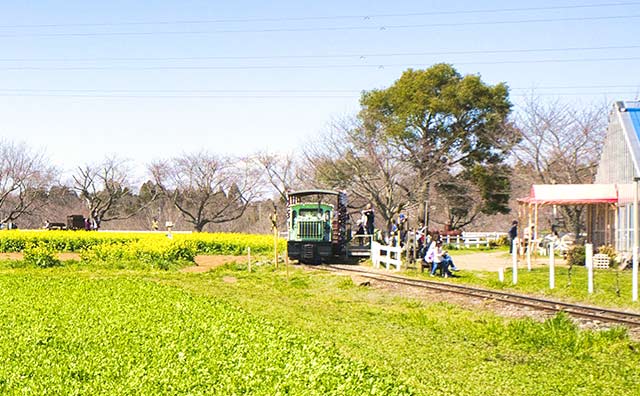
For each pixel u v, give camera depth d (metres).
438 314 17.92
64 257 33.38
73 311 14.57
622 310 18.33
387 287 23.66
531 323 15.01
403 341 13.84
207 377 8.84
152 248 30.70
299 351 10.02
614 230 32.84
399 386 8.49
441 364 11.91
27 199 68.69
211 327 12.22
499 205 52.94
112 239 38.62
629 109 31.64
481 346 13.68
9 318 13.62
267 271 28.88
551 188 33.06
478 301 20.19
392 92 50.09
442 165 49.72
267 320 14.05
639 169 28.53
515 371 11.60
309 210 32.34
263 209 69.00
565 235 39.94
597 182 37.75
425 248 30.34
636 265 19.69
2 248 36.69
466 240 48.38
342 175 49.84
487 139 49.09
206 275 27.05
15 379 8.84
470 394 9.96
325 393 7.91
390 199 47.12
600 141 43.94
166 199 71.94
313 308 18.47
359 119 50.59
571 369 11.85
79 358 10.09
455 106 48.69
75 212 73.69
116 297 17.03
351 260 33.78
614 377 11.33
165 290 18.73
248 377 8.66
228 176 69.06
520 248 33.97
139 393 8.24
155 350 10.55
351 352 12.16
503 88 49.56
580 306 18.56
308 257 31.75
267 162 67.31
